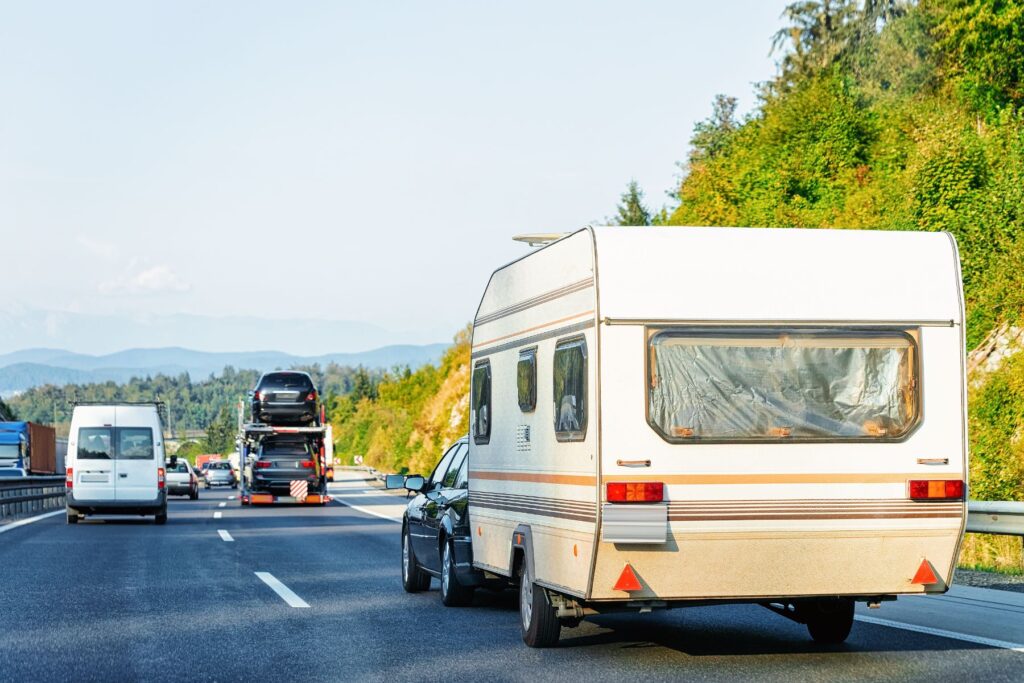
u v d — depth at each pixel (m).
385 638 11.03
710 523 9.04
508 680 8.92
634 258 9.14
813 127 45.62
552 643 10.46
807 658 9.84
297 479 39.41
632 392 9.01
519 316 10.89
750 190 44.81
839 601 10.27
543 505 10.05
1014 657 9.63
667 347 9.10
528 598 10.54
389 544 22.05
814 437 9.26
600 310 9.04
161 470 28.69
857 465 9.33
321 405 41.34
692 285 9.18
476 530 12.24
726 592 9.27
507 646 10.55
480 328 12.39
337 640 10.89
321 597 14.17
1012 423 25.16
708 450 9.07
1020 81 38.47
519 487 10.74
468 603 13.41
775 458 9.17
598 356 9.00
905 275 9.56
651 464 8.98
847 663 9.55
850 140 43.81
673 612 12.95
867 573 9.48
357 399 143.12
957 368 9.57
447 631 11.49
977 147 33.69
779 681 8.80
